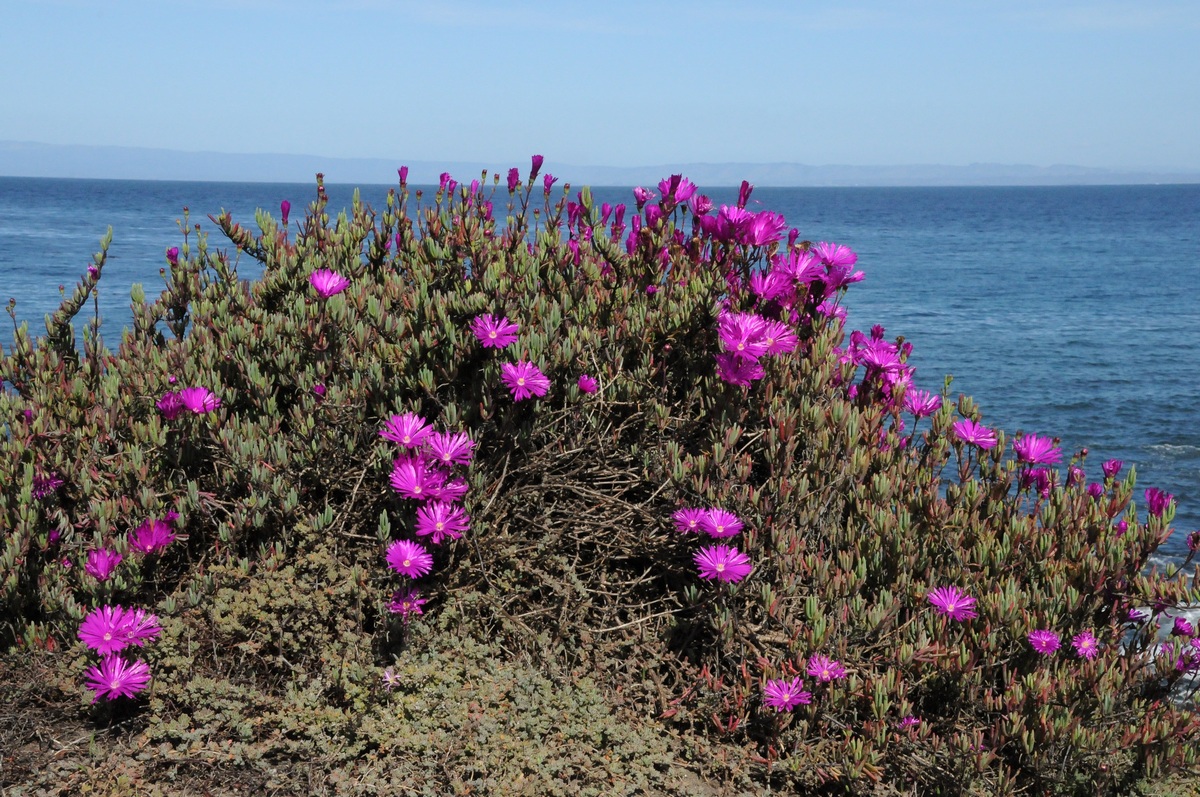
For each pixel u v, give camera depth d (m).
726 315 3.12
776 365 3.31
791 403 3.30
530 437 3.22
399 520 3.12
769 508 3.12
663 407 3.21
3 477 3.03
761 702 3.02
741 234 3.38
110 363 3.63
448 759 2.59
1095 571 3.05
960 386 18.27
